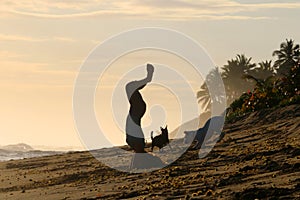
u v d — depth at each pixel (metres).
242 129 41.47
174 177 25.77
